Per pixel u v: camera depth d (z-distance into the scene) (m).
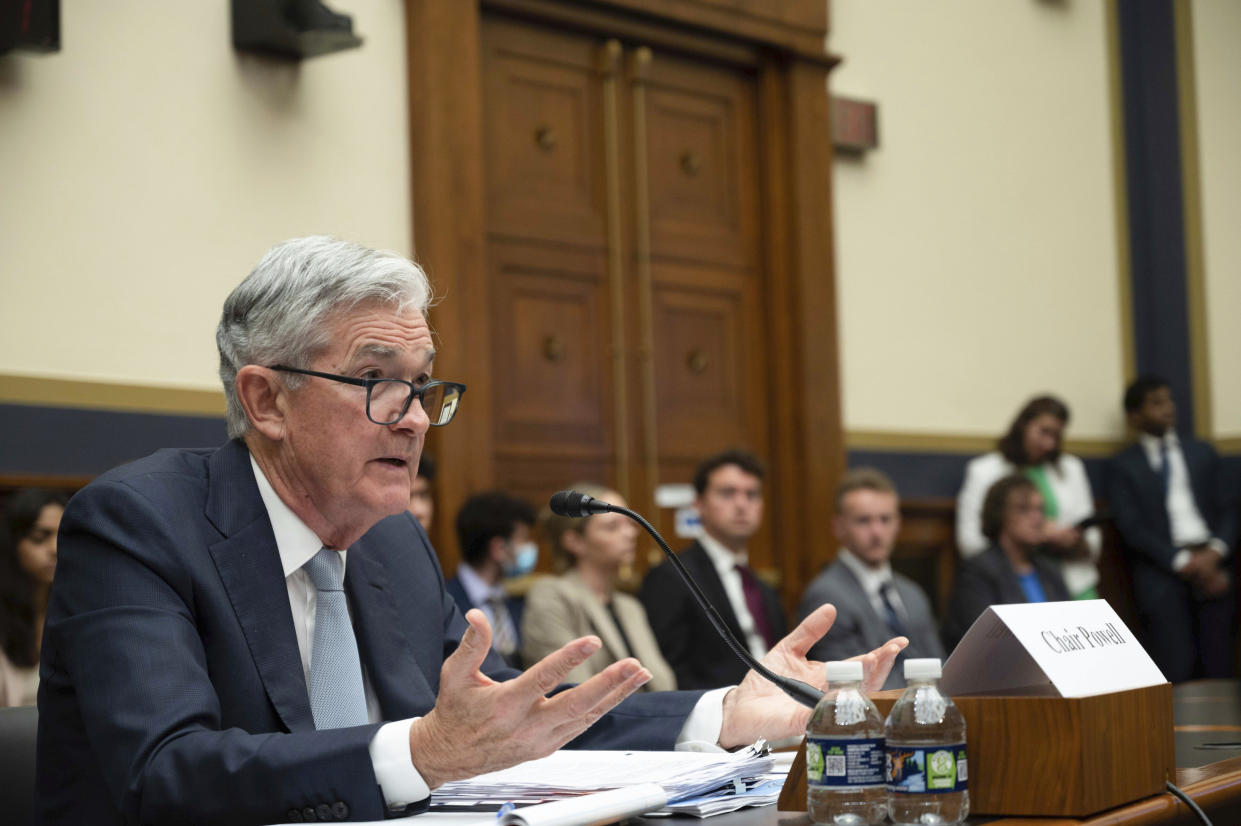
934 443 5.91
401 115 4.49
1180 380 6.92
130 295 3.79
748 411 5.45
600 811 1.13
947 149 6.13
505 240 4.81
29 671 3.18
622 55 5.20
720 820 1.18
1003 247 6.32
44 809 1.45
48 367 3.62
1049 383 6.45
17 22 3.43
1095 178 6.76
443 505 4.39
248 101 4.09
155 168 3.87
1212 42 7.17
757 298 5.52
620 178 5.15
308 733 1.24
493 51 4.84
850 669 1.17
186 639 1.39
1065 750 1.13
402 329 1.55
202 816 1.22
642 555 5.04
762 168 5.54
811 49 5.55
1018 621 1.20
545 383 4.88
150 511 1.47
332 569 1.59
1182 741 1.77
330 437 1.52
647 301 5.17
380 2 4.46
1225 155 7.17
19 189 3.60
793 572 5.41
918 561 5.84
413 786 1.19
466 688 1.18
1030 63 6.53
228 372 1.59
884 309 5.82
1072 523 5.86
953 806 1.10
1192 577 6.30
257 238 4.08
